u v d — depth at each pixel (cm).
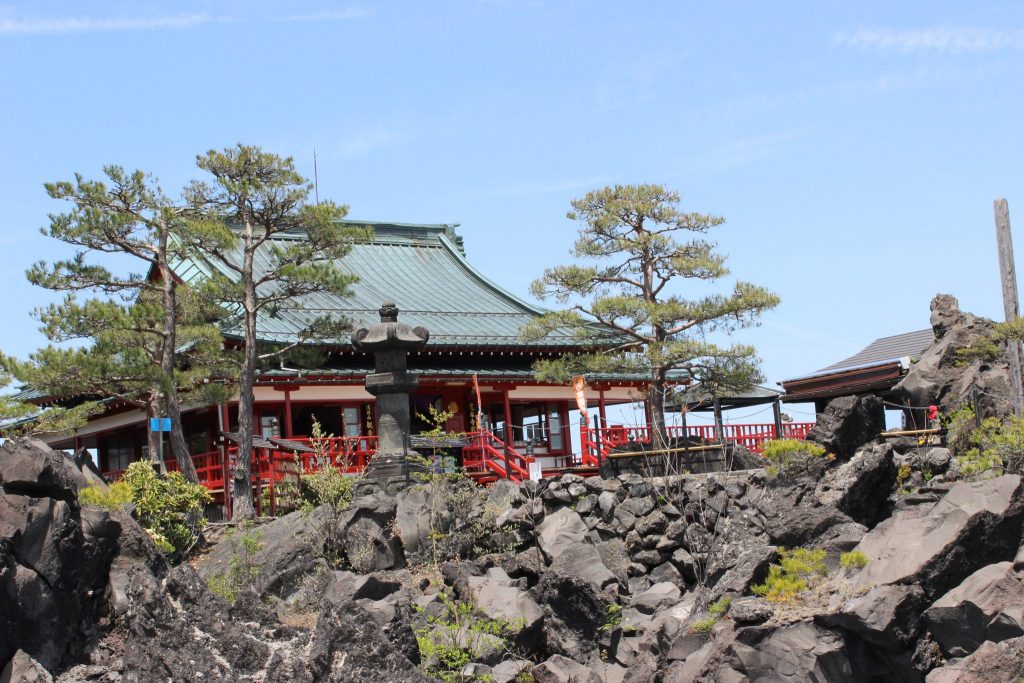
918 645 1852
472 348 4409
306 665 1836
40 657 1966
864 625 1839
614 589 2588
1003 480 2023
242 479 3259
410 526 2775
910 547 1953
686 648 2047
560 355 4638
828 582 2000
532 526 2798
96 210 3341
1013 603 1819
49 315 3297
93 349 3359
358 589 2386
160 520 2755
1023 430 2578
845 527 2155
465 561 2742
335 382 4184
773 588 2000
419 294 4897
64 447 5506
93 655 2031
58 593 2011
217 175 3578
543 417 4844
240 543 2694
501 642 2220
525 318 4825
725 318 3850
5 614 1909
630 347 4128
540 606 2416
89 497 2270
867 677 1886
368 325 4394
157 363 3556
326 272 3559
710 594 2156
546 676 2164
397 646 2048
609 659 2373
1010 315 3164
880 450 2491
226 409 4166
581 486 2825
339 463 3431
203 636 1881
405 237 5350
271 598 2483
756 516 2280
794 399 4706
